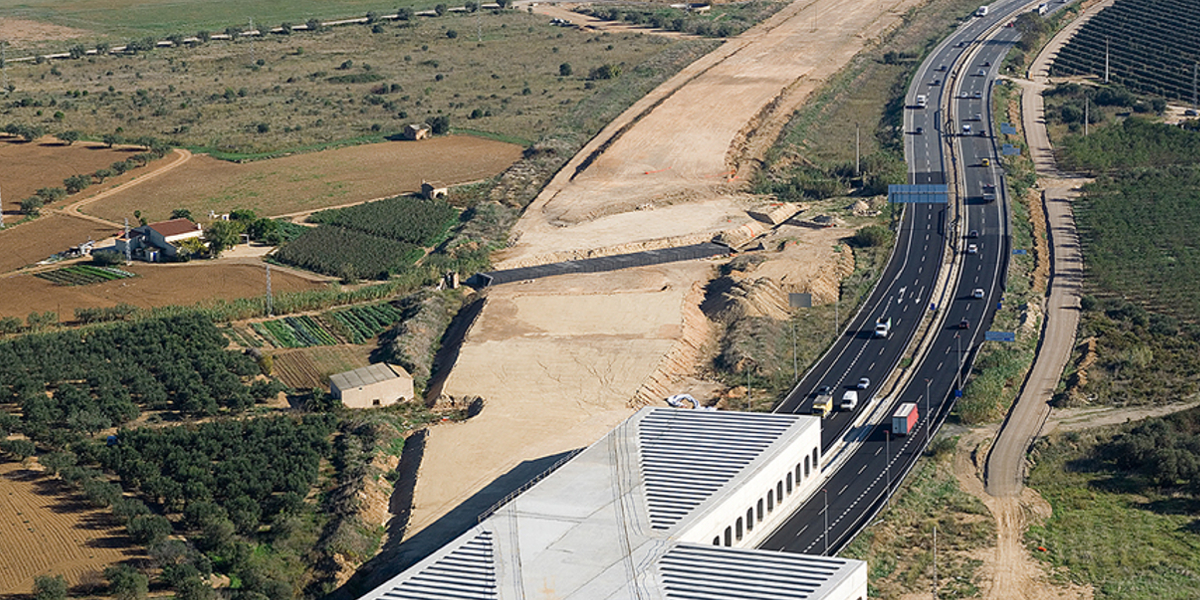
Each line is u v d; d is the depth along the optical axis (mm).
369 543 147875
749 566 126812
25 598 129250
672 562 128125
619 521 136125
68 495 150500
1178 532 147500
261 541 146875
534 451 167125
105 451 159000
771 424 157500
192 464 158750
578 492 142625
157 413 176250
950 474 162250
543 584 125312
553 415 177125
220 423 170625
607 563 128500
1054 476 161125
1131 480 159500
